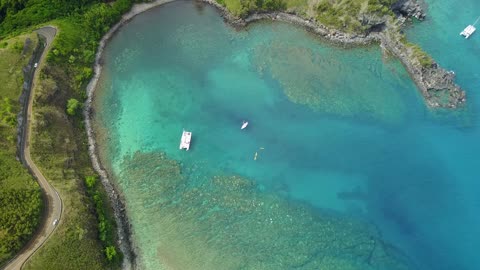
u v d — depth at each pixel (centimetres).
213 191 9512
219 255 8644
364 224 9188
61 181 8850
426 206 9481
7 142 9006
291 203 9406
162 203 9288
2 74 9950
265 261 8631
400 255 8819
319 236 9006
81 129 10219
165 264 8481
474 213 9425
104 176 9581
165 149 10106
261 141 10319
